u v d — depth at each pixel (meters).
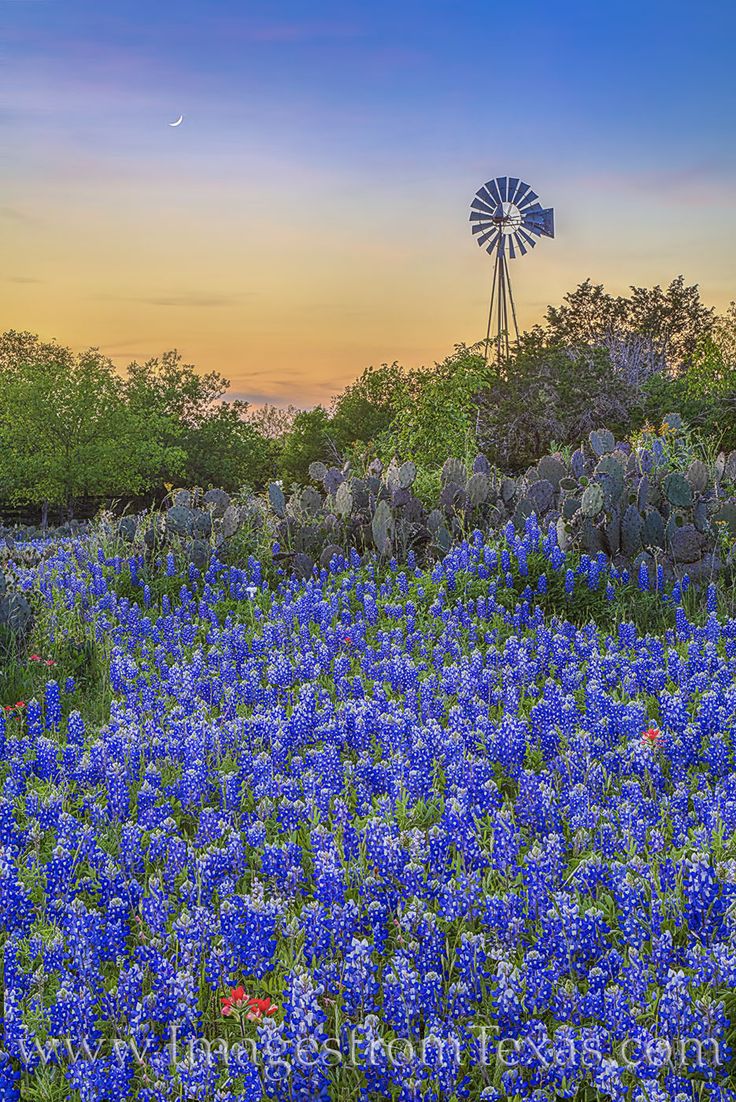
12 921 4.50
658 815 5.29
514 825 5.15
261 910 4.16
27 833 5.29
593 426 33.53
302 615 10.68
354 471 16.95
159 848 5.10
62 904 4.52
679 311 62.12
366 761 5.99
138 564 13.39
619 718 6.75
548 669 8.62
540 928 4.25
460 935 4.19
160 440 49.97
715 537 11.91
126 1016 3.85
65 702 8.51
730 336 41.06
